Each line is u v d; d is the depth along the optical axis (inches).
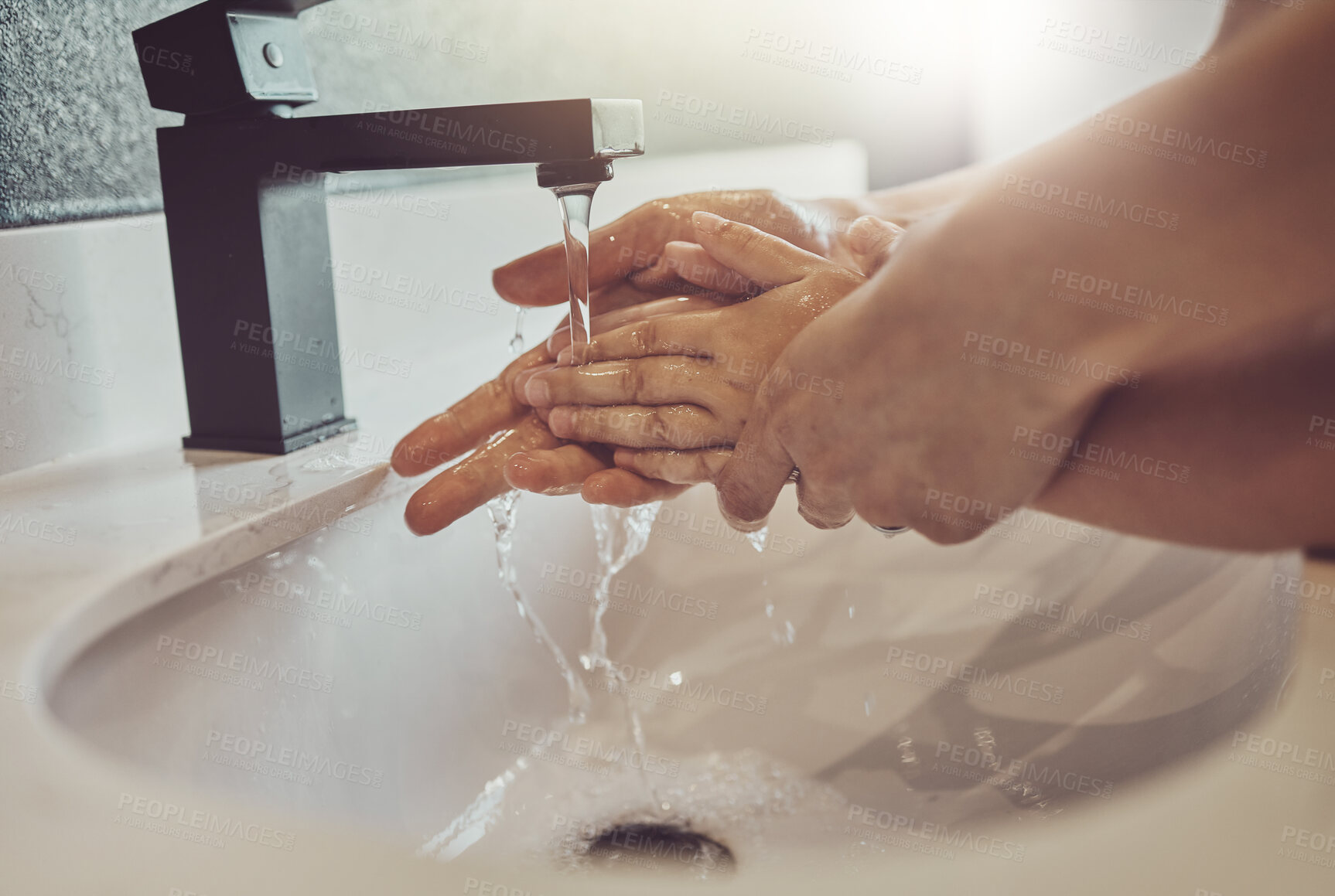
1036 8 64.6
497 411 21.0
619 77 42.6
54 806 9.3
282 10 20.6
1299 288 10.9
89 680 13.8
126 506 18.1
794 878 8.4
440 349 32.9
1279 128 10.4
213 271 21.3
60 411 21.6
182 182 20.9
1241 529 14.1
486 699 21.4
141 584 14.9
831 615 24.3
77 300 21.8
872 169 64.2
